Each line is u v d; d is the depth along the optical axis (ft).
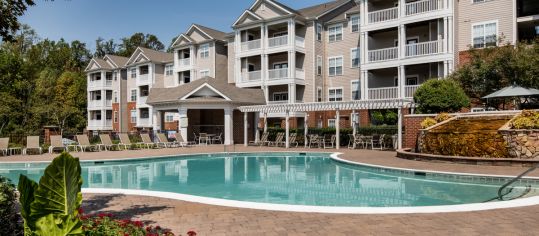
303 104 78.38
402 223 19.74
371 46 100.42
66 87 181.27
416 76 93.50
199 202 25.70
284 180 42.29
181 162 60.49
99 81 168.86
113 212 23.00
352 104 72.02
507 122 45.70
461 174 36.09
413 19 85.61
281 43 108.27
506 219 20.22
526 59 61.31
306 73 110.22
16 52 118.42
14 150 70.79
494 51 67.56
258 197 32.89
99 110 173.37
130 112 158.92
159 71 149.79
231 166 55.83
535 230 18.17
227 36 123.54
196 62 132.26
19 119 110.22
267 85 110.22
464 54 84.02
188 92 87.10
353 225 19.51
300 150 71.67
